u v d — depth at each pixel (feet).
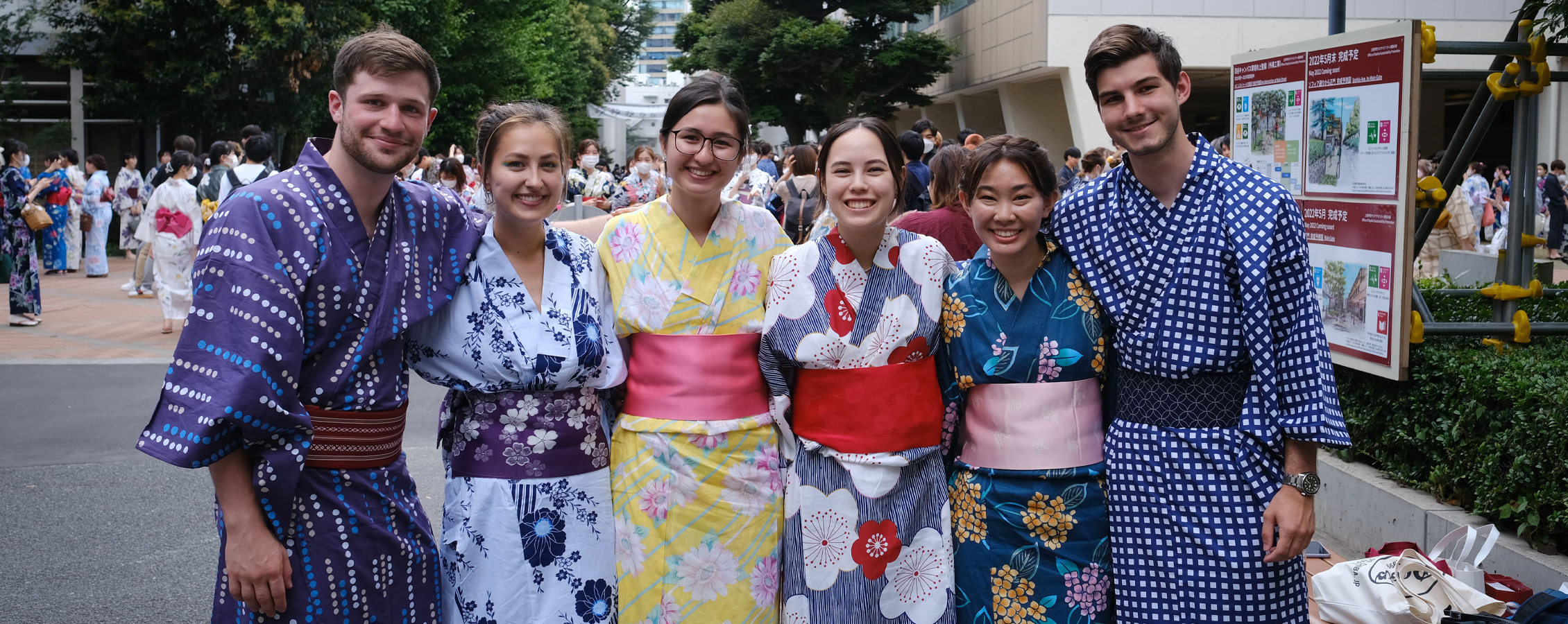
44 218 32.45
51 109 67.31
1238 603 8.00
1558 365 12.47
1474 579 10.65
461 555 8.27
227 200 7.15
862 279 8.50
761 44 110.32
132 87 60.23
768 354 8.63
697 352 8.45
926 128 31.14
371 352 7.48
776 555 8.73
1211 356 7.95
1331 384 7.75
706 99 8.23
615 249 8.66
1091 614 8.48
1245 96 16.57
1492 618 9.30
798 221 25.88
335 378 7.35
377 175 7.38
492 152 8.07
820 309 8.45
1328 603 10.58
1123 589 8.38
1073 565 8.44
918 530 8.63
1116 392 8.54
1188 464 8.06
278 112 63.62
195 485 16.52
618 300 8.57
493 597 8.21
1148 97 7.91
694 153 8.20
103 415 20.97
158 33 59.93
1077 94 84.02
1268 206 7.80
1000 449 8.50
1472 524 11.91
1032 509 8.44
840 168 8.21
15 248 32.04
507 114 8.13
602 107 142.31
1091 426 8.50
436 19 71.92
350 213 7.39
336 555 7.38
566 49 118.11
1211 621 8.06
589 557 8.43
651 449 8.43
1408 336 13.19
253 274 6.91
